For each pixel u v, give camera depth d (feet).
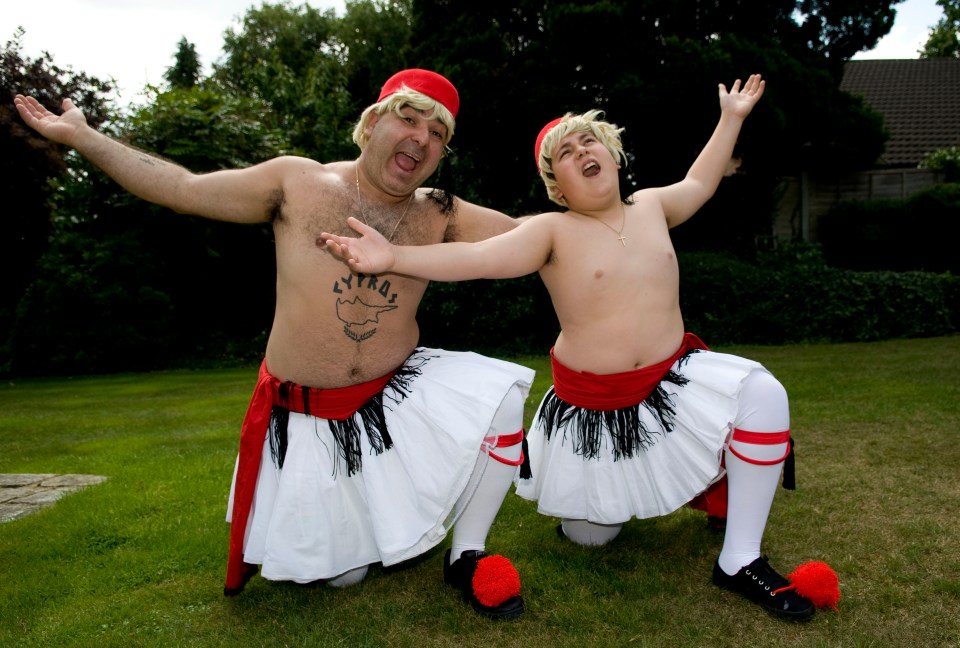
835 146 44.50
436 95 7.75
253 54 88.94
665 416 8.32
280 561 7.59
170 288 39.37
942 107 58.49
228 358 39.55
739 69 35.86
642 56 36.14
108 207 38.47
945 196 44.45
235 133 39.58
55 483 13.84
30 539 10.35
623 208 8.68
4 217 43.39
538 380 24.67
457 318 36.40
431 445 7.66
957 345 30.89
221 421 20.48
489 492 8.11
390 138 7.52
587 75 37.42
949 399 17.49
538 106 36.50
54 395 28.63
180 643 7.23
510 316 35.63
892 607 7.48
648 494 8.49
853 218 47.24
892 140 55.11
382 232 7.88
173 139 38.06
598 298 8.23
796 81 37.32
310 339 7.75
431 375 8.07
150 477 13.52
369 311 7.80
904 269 46.96
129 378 34.19
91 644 7.26
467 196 36.11
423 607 7.91
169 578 8.93
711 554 9.16
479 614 7.68
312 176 7.80
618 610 7.57
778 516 10.12
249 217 7.83
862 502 10.59
